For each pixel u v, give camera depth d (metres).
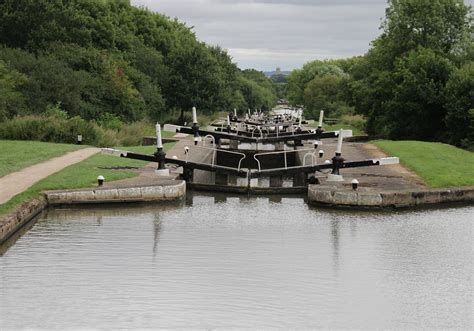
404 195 27.45
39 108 51.00
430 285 17.84
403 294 17.11
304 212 26.77
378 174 32.06
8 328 14.47
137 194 26.88
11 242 20.94
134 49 76.81
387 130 59.09
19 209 22.30
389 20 64.69
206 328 14.73
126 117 60.16
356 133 65.00
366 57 72.94
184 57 77.12
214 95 78.00
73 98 53.47
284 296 16.75
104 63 60.66
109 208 26.16
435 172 32.03
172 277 17.89
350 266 19.33
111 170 30.30
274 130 52.53
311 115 105.12
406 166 34.44
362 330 14.87
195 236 22.38
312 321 15.30
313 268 19.11
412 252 20.94
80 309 15.55
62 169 29.81
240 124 60.91
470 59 60.19
